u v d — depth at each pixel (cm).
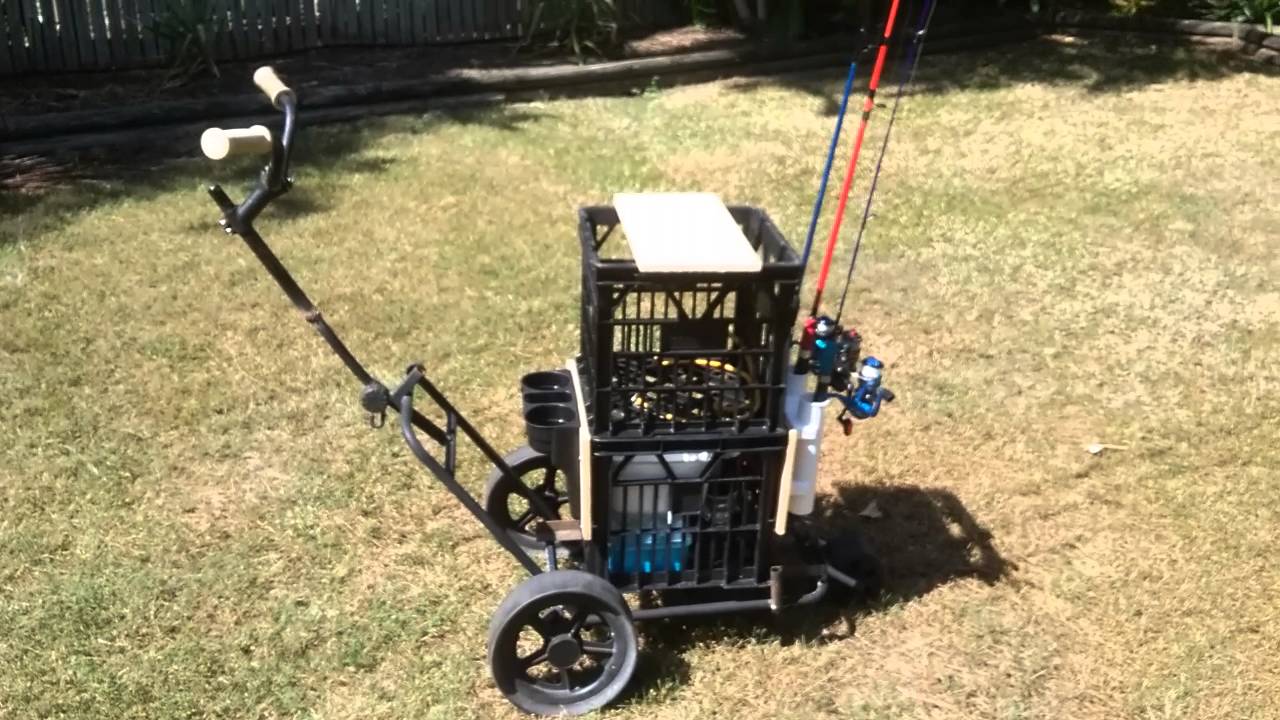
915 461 226
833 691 168
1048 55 548
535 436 169
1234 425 239
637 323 154
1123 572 195
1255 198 367
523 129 427
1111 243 331
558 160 393
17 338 258
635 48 515
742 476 165
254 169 377
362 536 199
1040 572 195
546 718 162
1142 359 266
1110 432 237
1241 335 278
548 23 512
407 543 198
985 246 326
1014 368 261
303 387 244
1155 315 287
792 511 170
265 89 147
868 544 193
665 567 169
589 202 354
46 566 189
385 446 224
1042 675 172
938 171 388
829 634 179
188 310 275
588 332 166
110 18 459
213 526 200
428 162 386
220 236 319
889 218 346
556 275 300
